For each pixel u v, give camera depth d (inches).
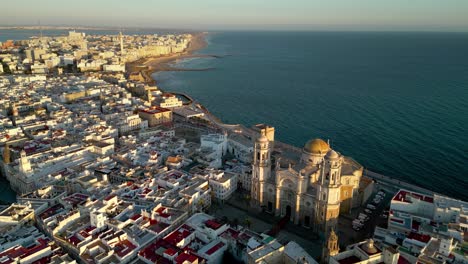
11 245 7440.9
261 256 6811.0
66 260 6953.7
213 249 7406.5
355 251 6934.1
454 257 6983.3
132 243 7544.3
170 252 7057.1
